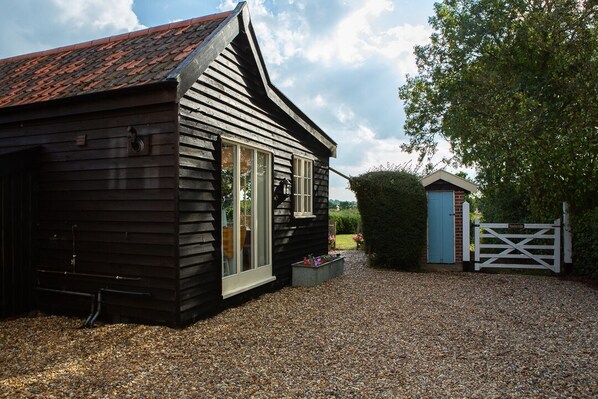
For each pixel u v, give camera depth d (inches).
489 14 518.6
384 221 387.9
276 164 293.0
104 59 243.0
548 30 419.2
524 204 447.5
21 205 216.1
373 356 159.0
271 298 261.4
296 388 128.3
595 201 357.7
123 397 119.9
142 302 195.3
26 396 120.0
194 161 198.5
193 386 128.4
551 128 381.7
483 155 438.3
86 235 208.7
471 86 497.7
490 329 198.5
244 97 250.8
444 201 428.5
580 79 377.1
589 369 148.2
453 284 316.2
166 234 188.4
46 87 222.4
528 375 142.0
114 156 200.4
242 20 239.1
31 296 221.6
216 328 192.5
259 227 272.4
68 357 153.9
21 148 225.6
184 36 241.3
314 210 364.5
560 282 330.0
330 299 259.0
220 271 220.5
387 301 254.2
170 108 186.9
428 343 176.1
